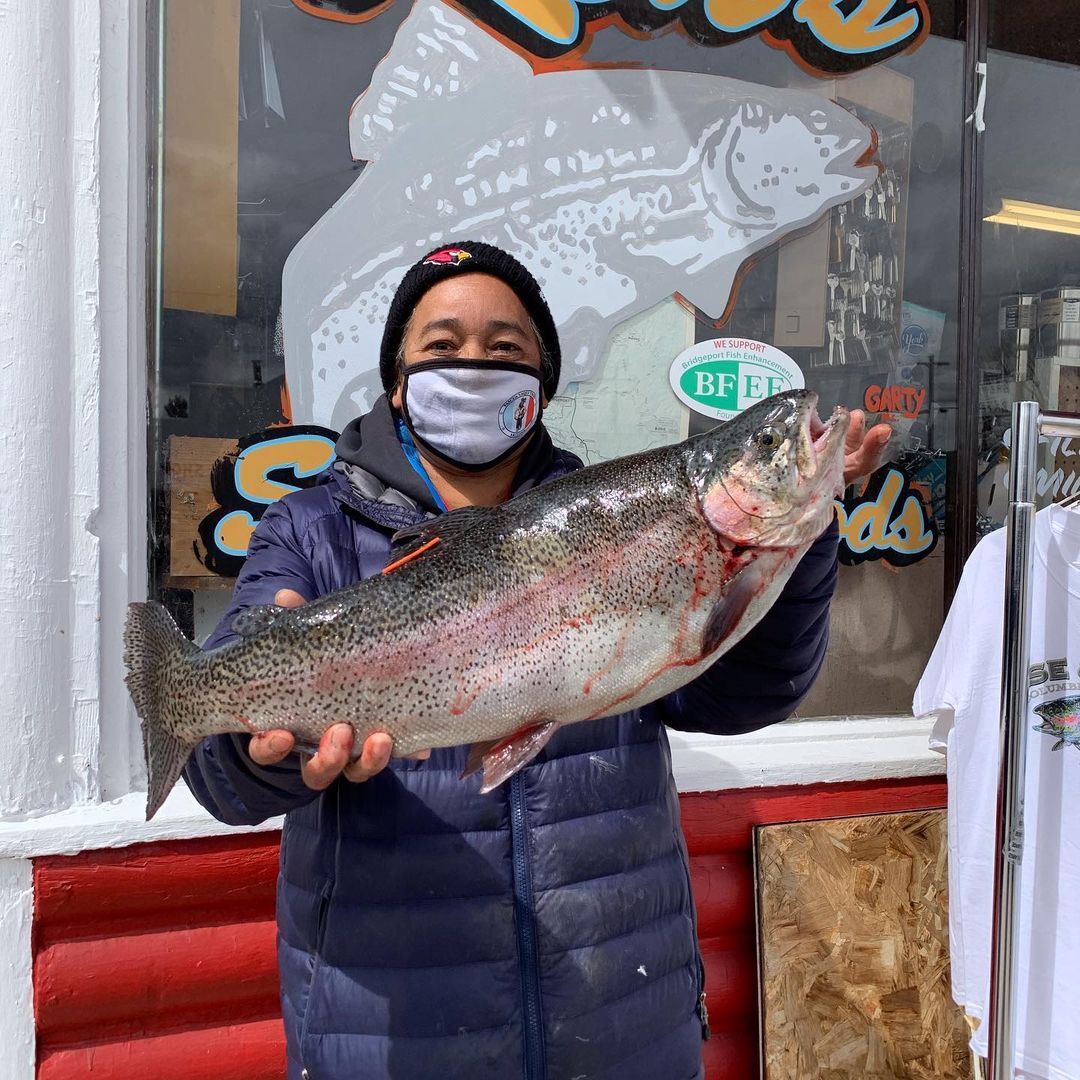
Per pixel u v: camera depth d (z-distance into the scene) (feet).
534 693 3.92
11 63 5.90
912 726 8.55
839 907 7.52
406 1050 4.16
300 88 7.09
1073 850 5.94
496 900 4.31
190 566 6.93
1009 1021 5.59
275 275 7.11
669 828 4.84
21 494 5.97
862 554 8.68
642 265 7.94
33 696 6.06
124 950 6.27
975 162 8.75
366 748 3.61
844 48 8.38
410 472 4.93
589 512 4.03
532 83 7.57
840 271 8.53
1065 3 9.10
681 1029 4.65
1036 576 6.07
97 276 6.28
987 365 9.21
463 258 4.92
